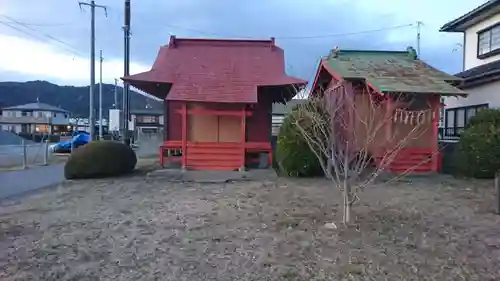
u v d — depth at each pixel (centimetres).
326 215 611
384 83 1076
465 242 472
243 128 1177
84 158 1091
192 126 1343
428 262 405
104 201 754
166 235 506
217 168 1177
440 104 1112
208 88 1196
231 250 445
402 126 1088
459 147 1088
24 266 393
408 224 554
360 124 775
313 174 1085
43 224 565
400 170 1100
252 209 666
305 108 851
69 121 6619
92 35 2411
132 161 1209
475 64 1525
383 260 410
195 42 1472
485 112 1116
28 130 6319
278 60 1397
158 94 1430
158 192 857
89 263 403
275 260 411
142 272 379
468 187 896
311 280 361
